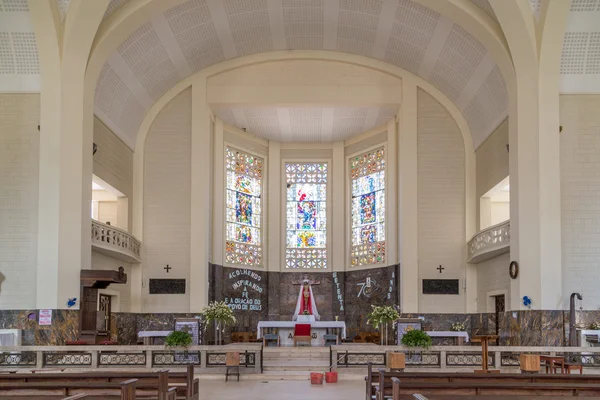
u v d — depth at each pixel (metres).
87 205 19.14
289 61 25.34
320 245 29.44
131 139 24.83
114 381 11.27
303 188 29.89
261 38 24.34
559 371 16.75
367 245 28.19
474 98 23.45
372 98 25.28
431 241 24.97
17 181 18.75
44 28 18.52
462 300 24.67
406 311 24.56
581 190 18.88
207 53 24.34
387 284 26.58
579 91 19.02
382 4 21.91
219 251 26.17
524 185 18.84
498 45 19.55
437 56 23.31
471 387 10.13
